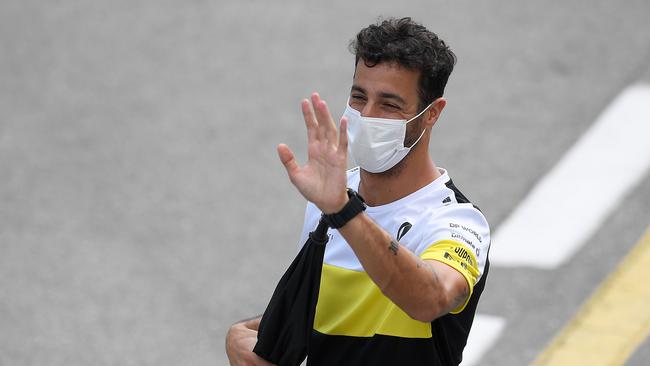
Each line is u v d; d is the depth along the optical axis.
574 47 33.41
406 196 11.18
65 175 29.06
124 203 27.67
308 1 37.91
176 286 24.38
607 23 34.69
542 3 36.25
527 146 28.77
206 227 26.56
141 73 34.25
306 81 33.09
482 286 11.09
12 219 27.12
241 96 32.56
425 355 10.75
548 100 30.78
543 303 22.78
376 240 9.43
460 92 31.47
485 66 32.72
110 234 26.42
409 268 9.52
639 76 31.62
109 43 36.19
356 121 10.84
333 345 11.16
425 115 10.90
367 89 10.75
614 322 22.03
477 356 21.22
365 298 11.00
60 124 31.64
